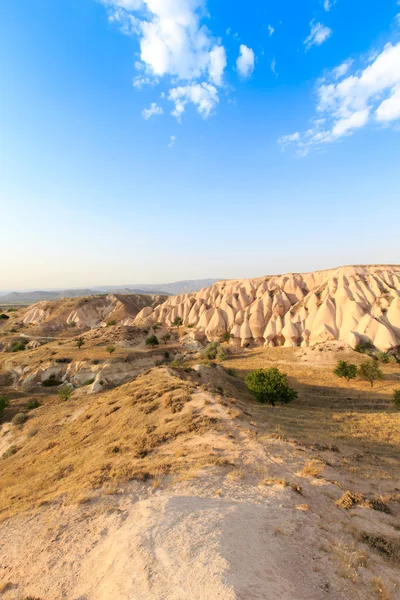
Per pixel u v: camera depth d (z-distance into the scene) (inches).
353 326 2792.8
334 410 1376.7
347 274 3403.1
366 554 297.0
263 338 3442.4
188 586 221.5
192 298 4626.0
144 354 2583.7
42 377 2228.1
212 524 304.5
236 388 1759.4
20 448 1125.1
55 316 4640.8
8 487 732.0
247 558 257.4
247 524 315.9
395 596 242.1
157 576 236.5
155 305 5831.7
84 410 1334.9
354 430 917.2
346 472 522.0
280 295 3673.7
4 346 3400.6
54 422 1310.3
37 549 352.2
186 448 594.2
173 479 458.9
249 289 4084.6
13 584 303.0
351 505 397.1
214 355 2940.5
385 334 2551.7
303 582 245.6
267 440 617.9
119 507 399.2
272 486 425.7
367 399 1567.4
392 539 331.0
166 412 866.8
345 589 242.4
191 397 955.3
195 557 251.8
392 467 596.7
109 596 233.8
